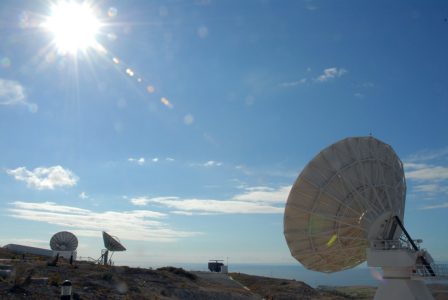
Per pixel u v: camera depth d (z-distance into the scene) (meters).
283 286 69.25
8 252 58.62
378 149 40.84
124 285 39.06
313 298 60.91
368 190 38.69
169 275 54.91
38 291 25.12
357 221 38.56
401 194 40.97
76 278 36.03
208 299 46.81
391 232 36.34
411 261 33.28
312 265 43.00
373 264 34.78
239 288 63.84
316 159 38.97
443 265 32.38
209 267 88.62
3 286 23.86
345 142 39.59
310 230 39.25
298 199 38.97
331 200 38.59
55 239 65.56
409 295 32.97
